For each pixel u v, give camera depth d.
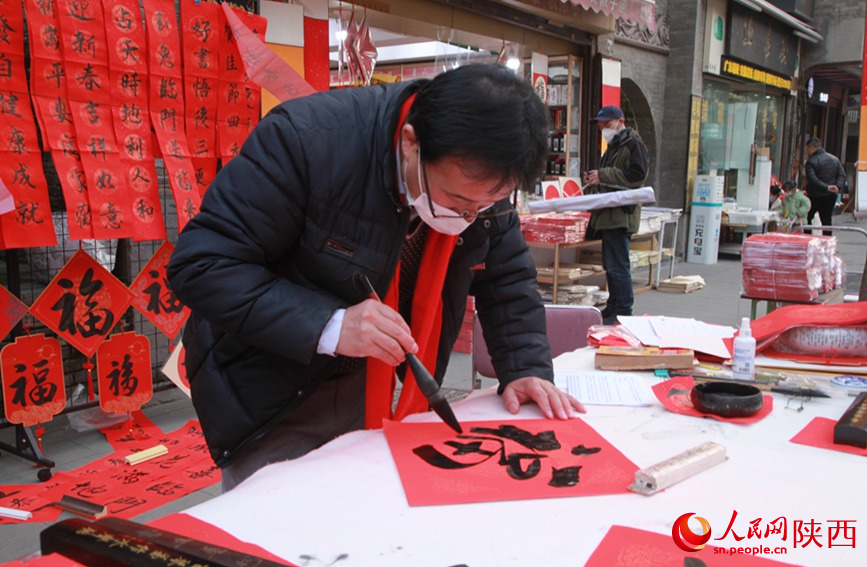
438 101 1.09
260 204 1.26
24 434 3.12
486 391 1.74
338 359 1.43
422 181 1.21
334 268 1.35
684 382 1.75
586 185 5.55
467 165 1.07
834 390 1.70
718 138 10.83
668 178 9.82
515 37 6.28
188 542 0.86
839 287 4.00
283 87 2.86
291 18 4.02
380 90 1.40
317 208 1.31
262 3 3.88
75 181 3.00
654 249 7.67
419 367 1.35
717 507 1.08
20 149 2.83
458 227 1.34
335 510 1.07
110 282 3.33
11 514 2.59
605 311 5.73
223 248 1.25
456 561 0.92
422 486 1.14
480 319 1.73
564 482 1.17
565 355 2.12
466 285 1.62
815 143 10.30
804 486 1.17
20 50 2.81
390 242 1.37
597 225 5.52
